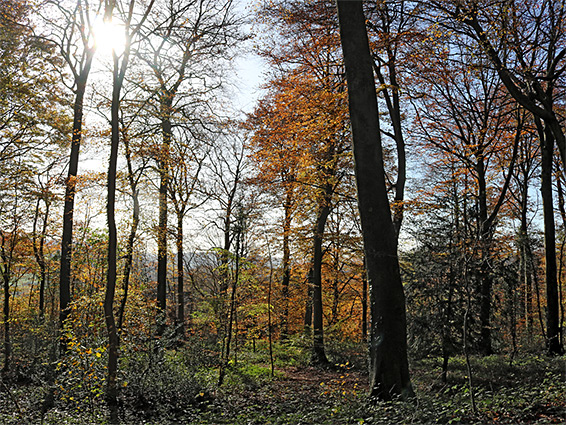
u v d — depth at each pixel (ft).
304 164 50.34
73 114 53.47
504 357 44.24
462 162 63.46
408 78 51.01
